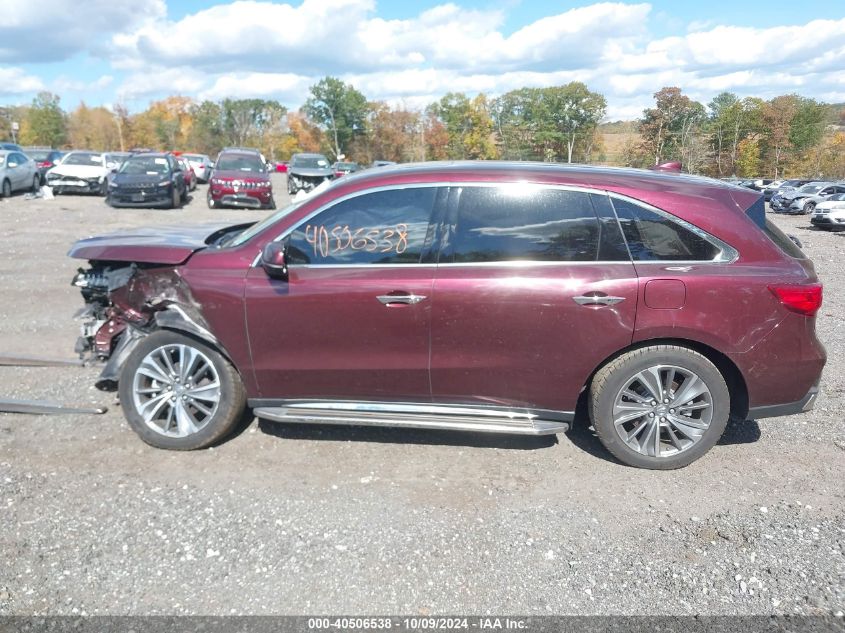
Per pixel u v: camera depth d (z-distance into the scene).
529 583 2.90
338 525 3.29
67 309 7.18
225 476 3.75
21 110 94.12
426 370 3.81
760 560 3.06
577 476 3.83
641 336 3.68
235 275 3.87
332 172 28.06
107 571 2.91
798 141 79.62
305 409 3.98
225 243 4.29
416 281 3.71
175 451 4.04
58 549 3.05
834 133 86.12
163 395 4.01
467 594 2.82
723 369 3.93
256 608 2.71
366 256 3.80
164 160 19.75
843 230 23.20
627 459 3.89
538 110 83.56
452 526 3.30
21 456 3.90
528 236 3.74
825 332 6.93
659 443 3.87
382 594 2.81
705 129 83.94
